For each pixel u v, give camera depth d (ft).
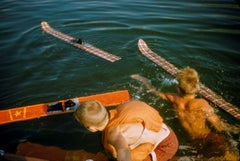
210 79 16.60
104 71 17.58
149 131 9.45
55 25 24.84
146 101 14.30
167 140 10.21
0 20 26.05
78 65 18.34
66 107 13.87
